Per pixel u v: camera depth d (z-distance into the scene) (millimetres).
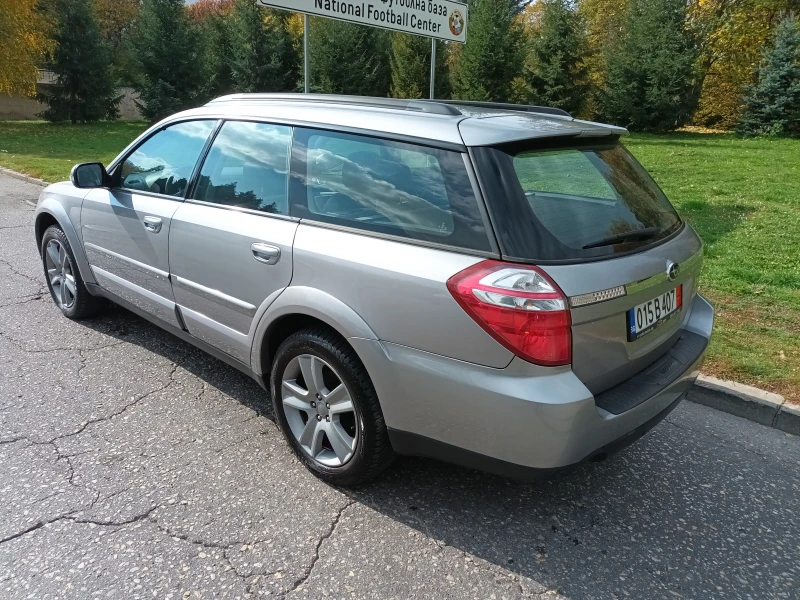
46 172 12242
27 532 2547
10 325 4715
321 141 2887
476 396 2260
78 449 3148
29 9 24672
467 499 2887
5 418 3412
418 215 2463
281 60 28453
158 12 27422
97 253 4238
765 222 8273
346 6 6906
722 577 2469
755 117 22719
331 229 2713
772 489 3080
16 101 32281
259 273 2951
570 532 2703
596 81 27766
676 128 24922
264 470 3033
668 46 23594
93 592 2254
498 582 2395
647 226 2740
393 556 2504
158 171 3773
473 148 2381
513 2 24812
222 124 3432
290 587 2320
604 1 33000
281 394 3033
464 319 2236
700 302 3258
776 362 4188
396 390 2479
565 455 2242
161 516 2676
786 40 22062
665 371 2676
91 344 4426
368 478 2826
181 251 3424
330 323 2627
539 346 2152
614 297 2314
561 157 2625
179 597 2250
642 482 3102
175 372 4043
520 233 2240
